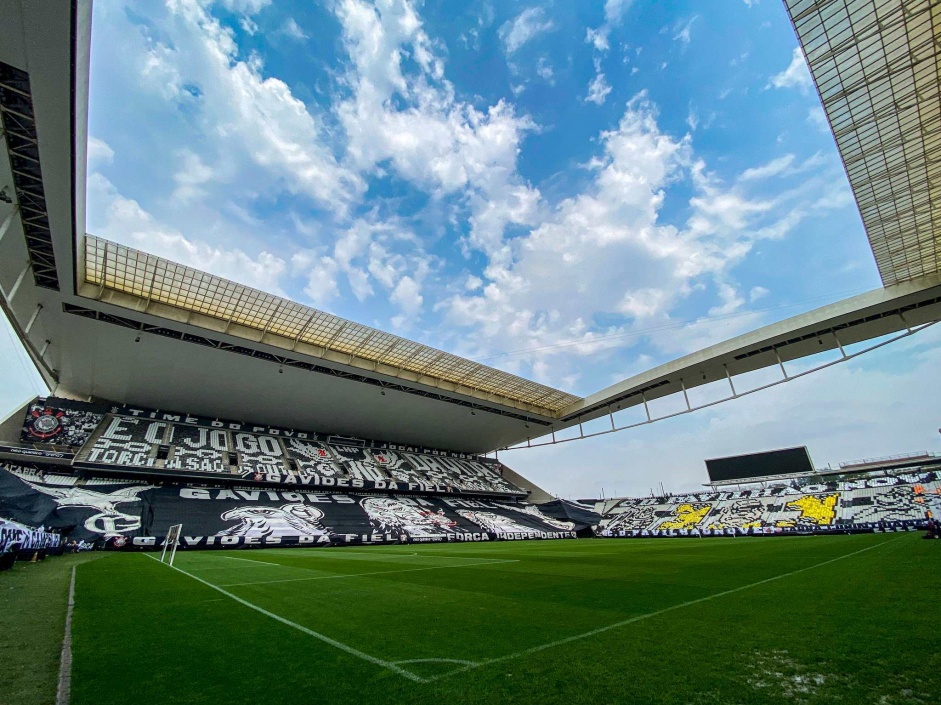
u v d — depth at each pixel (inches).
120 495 880.9
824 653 123.0
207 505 958.4
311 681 110.4
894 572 278.2
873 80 478.6
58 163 524.7
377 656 131.6
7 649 134.7
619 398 1501.0
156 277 815.1
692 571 355.9
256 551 750.5
